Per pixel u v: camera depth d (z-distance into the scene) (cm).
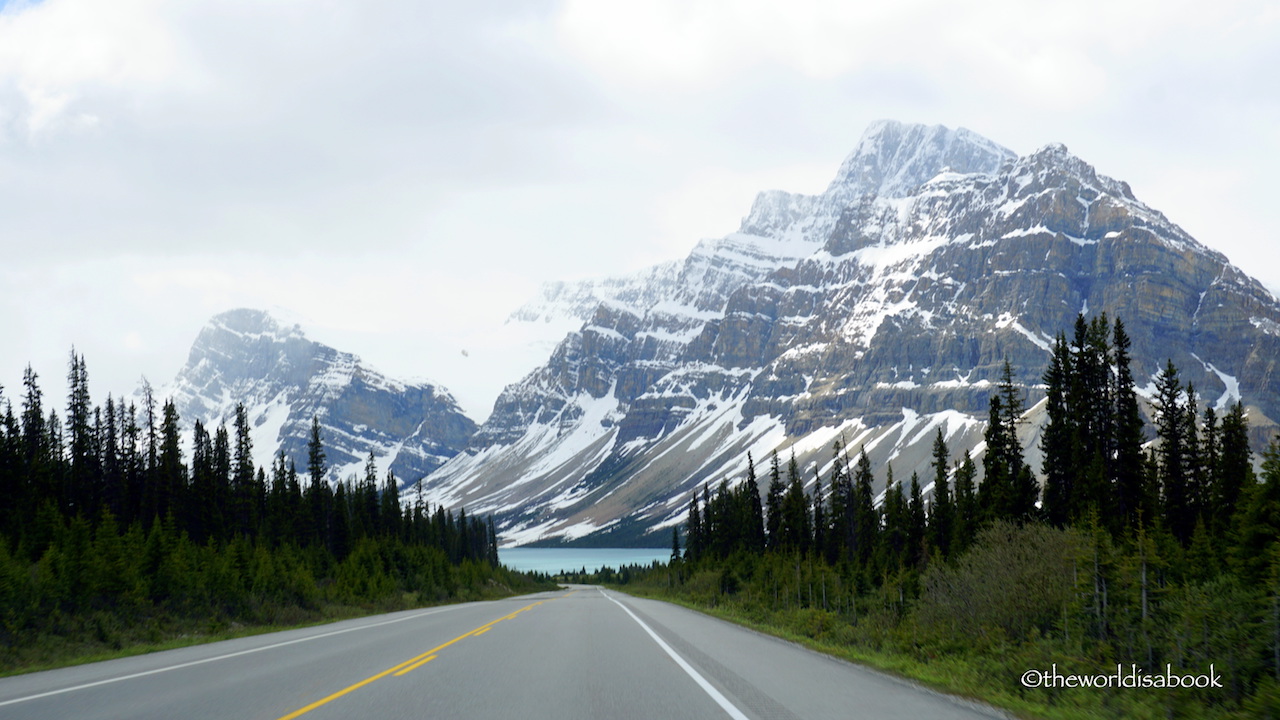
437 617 4172
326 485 12125
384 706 1355
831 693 1528
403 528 14275
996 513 5909
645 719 1252
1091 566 2277
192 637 3544
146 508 9050
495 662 1992
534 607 5541
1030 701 1554
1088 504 5069
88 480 8900
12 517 6869
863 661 2167
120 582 3875
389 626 3438
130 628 3566
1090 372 5634
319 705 1362
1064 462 5603
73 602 3522
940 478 8500
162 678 1720
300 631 3291
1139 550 2238
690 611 5331
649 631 3112
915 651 2380
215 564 4831
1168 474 6316
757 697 1470
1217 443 6444
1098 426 5644
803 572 6238
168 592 4278
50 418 9369
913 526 9038
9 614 3047
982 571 2759
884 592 4419
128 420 9625
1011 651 2083
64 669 2014
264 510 12062
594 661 2025
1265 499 3806
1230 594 1900
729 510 14100
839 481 12575
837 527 11925
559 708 1345
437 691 1517
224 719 1238
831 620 3522
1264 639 1709
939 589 2964
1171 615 2009
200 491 9431
